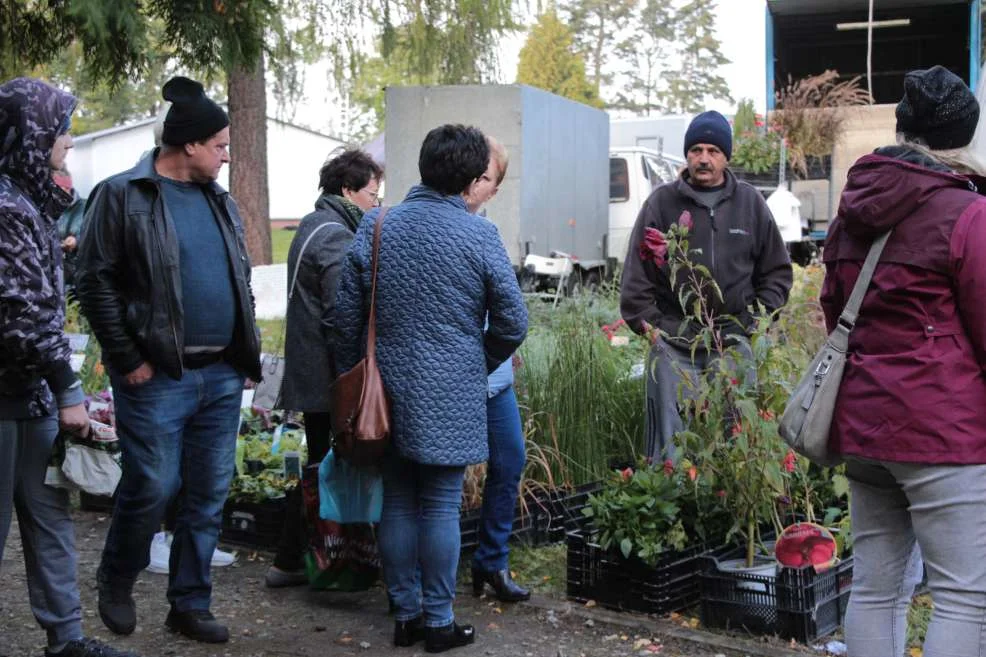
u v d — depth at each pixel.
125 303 4.01
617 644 4.24
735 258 5.00
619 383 6.13
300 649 4.24
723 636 4.25
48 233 3.56
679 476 4.57
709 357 4.89
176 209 4.09
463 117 14.48
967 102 3.07
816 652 4.08
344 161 4.86
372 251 4.05
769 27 12.72
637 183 18.17
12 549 5.51
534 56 50.03
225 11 8.98
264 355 5.71
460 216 4.05
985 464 2.95
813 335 5.90
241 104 15.62
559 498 5.51
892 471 3.07
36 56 9.58
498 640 4.30
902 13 13.11
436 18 15.12
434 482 4.12
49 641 3.83
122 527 4.11
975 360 2.98
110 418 5.97
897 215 3.02
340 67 15.11
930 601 4.51
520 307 4.07
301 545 4.90
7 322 3.40
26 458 3.69
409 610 4.25
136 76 9.26
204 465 4.28
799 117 12.01
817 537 4.16
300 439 6.30
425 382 3.94
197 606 4.31
